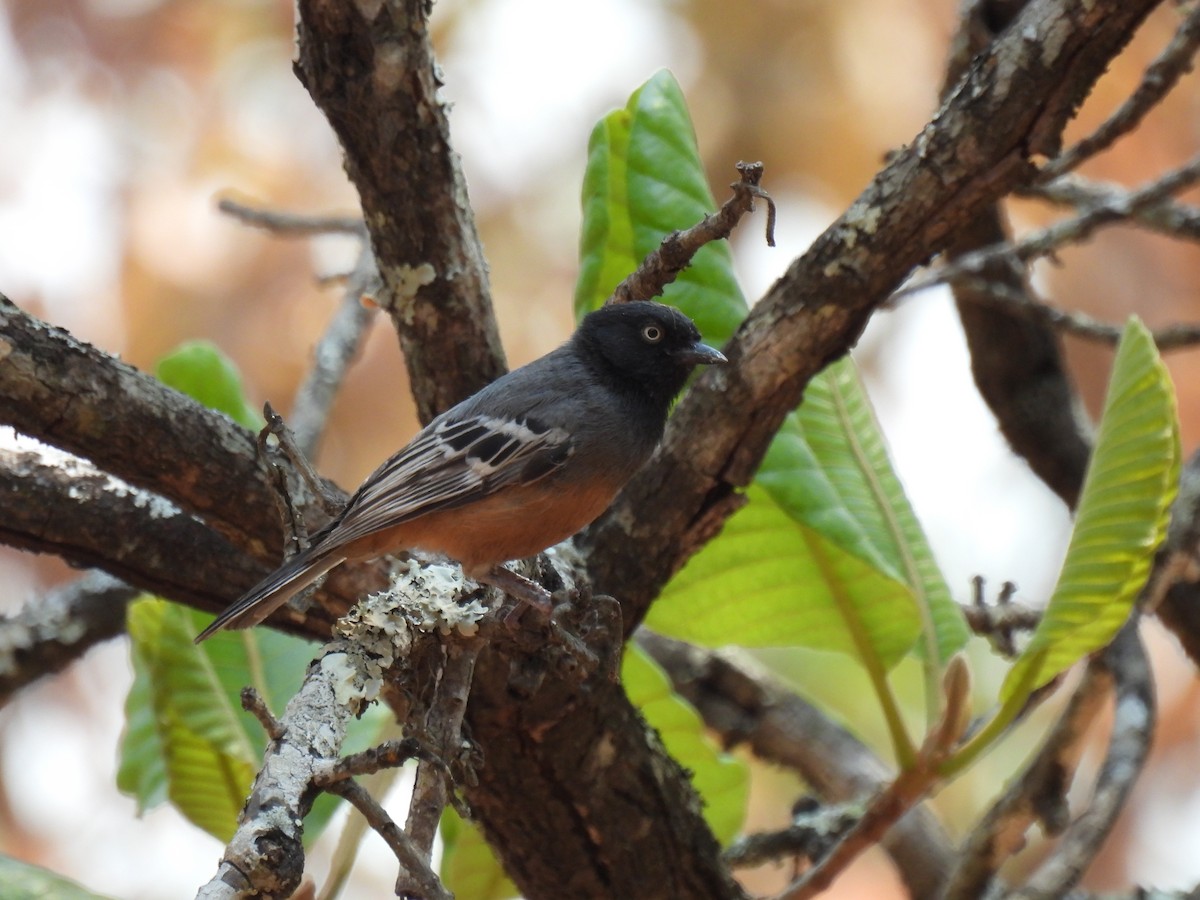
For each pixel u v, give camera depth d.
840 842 8.27
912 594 8.83
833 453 9.16
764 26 16.80
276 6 16.89
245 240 16.45
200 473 7.68
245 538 7.98
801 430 9.05
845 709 16.19
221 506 7.80
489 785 8.14
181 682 9.31
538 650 7.61
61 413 7.29
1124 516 7.47
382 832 5.44
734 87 16.77
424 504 8.23
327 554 7.74
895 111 16.53
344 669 6.41
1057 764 9.17
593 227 9.36
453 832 9.68
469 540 8.43
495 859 9.62
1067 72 7.54
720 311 9.44
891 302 11.00
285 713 6.09
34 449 8.21
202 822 9.36
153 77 16.61
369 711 9.44
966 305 11.56
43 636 11.00
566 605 7.67
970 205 7.86
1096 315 16.80
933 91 16.16
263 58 16.91
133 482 7.70
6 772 15.97
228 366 9.95
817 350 8.09
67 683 16.45
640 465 9.00
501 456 8.42
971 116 7.71
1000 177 7.79
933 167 7.79
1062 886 8.67
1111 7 7.37
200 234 16.41
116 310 16.06
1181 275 16.84
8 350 7.12
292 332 16.33
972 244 11.87
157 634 9.38
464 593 7.27
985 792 16.72
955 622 8.93
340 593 8.45
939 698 8.69
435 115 8.04
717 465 8.32
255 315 16.30
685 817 8.48
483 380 9.04
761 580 9.24
